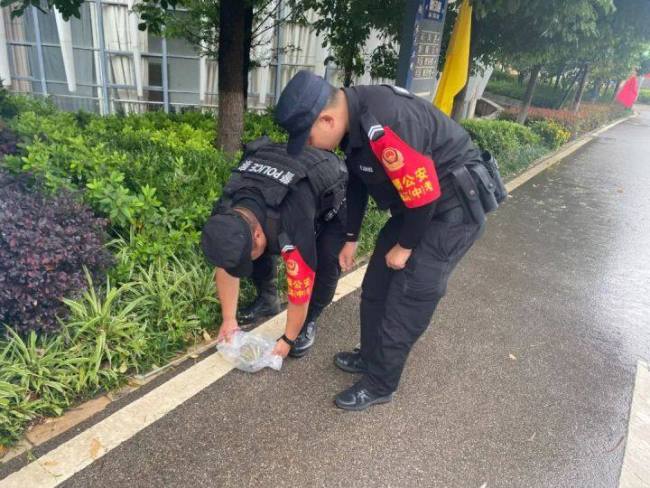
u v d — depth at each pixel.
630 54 8.88
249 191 2.11
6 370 2.16
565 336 3.37
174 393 2.43
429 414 2.49
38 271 2.28
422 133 1.83
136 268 2.94
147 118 5.36
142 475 2.00
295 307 2.34
